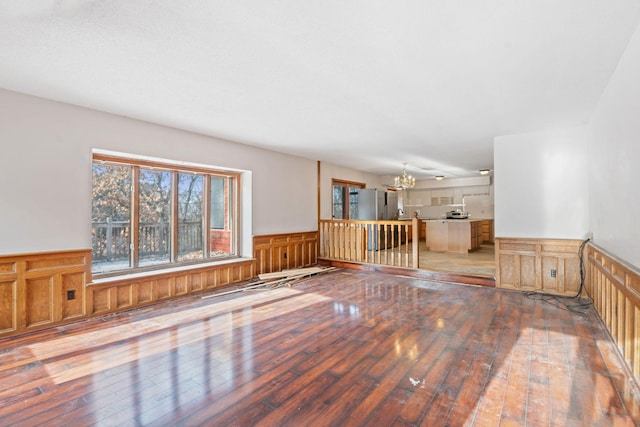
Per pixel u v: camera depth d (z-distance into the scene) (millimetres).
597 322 3357
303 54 2395
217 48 2307
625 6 1830
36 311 3256
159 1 1772
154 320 3523
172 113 3805
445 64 2555
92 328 3287
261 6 1817
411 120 4086
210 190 5281
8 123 3100
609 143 2975
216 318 3582
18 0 1747
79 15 1903
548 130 4512
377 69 2645
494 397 2047
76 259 3545
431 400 2018
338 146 5660
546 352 2680
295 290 4844
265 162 5906
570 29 2066
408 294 4570
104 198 4027
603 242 3346
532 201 4629
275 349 2770
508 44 2250
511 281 4762
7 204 3094
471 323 3371
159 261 4586
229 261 5238
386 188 10055
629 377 2271
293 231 6531
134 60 2492
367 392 2111
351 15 1905
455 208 10867
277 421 1825
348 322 3428
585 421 1809
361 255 6566
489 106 3551
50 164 3357
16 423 1820
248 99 3338
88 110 3619
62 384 2223
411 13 1887
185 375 2338
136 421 1832
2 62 2520
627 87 2342
